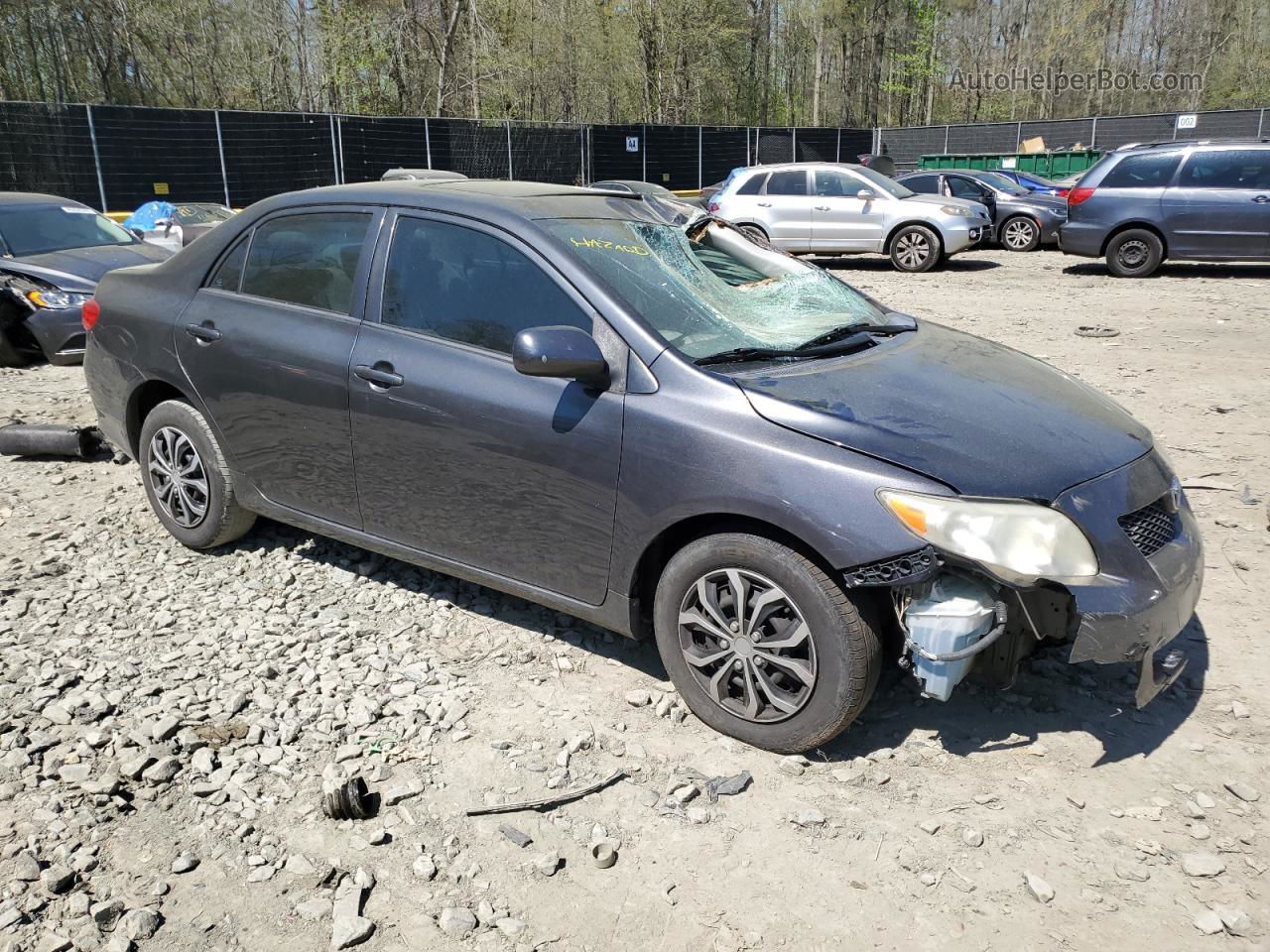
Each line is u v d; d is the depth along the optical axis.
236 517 4.49
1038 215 19.02
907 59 54.28
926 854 2.76
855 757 3.17
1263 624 4.03
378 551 3.99
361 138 25.45
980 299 12.79
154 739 3.22
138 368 4.58
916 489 2.81
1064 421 3.28
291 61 36.91
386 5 35.16
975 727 3.33
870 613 2.94
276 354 4.01
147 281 4.67
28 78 31.94
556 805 2.95
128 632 3.93
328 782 3.01
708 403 3.10
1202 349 9.24
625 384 3.24
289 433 4.05
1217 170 13.88
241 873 2.68
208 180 22.91
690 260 3.92
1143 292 13.16
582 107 41.00
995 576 2.77
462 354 3.57
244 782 3.04
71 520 5.15
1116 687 3.58
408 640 3.90
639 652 3.82
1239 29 51.38
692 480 3.06
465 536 3.66
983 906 2.57
